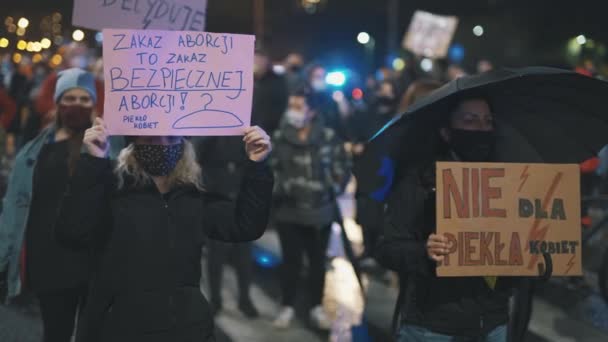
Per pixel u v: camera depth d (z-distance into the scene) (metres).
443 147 3.87
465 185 3.58
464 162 3.66
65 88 4.60
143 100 3.36
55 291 4.38
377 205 4.29
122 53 3.35
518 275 3.62
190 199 3.38
